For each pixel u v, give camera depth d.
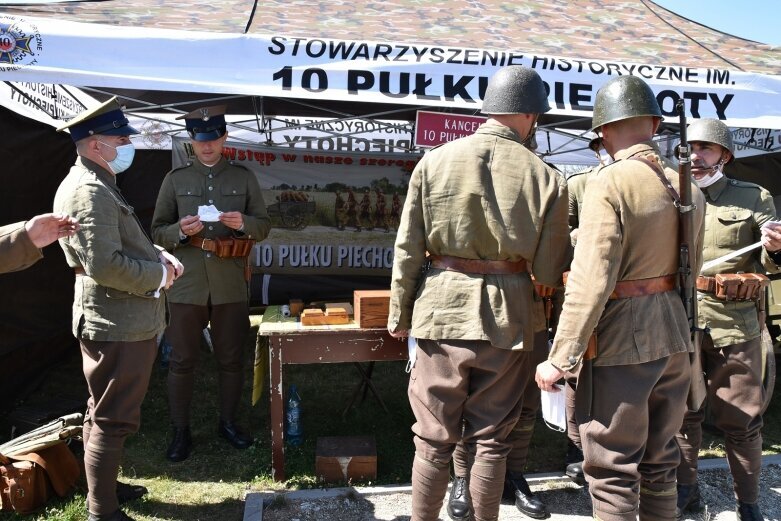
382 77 3.09
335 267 6.24
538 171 2.18
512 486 2.96
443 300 2.19
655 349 1.89
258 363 3.22
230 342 3.58
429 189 2.22
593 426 1.95
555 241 2.18
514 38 3.66
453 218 2.17
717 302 2.63
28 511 2.79
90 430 2.63
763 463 3.40
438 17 3.92
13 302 4.43
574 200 3.07
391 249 6.28
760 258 2.69
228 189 3.57
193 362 3.52
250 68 3.00
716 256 2.74
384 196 6.25
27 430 3.64
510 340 2.14
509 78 2.22
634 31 4.20
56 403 4.00
